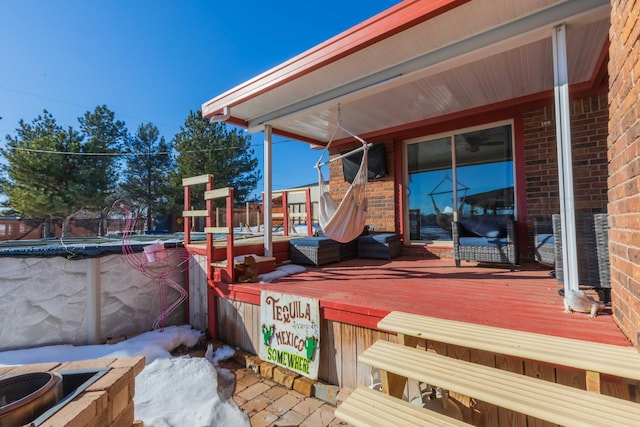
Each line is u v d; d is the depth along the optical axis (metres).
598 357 1.29
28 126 14.66
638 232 1.27
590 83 3.38
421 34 2.44
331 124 4.75
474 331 1.64
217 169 16.25
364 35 2.47
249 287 2.94
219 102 3.79
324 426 1.95
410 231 5.07
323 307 2.35
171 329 3.46
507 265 3.81
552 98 3.70
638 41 1.20
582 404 1.17
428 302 2.24
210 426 1.94
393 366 1.50
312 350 2.37
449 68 2.73
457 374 1.41
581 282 2.10
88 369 1.52
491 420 1.64
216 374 2.59
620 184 1.49
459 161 4.58
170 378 2.47
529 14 2.22
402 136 4.99
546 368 1.54
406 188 5.08
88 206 13.85
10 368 1.53
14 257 2.98
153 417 2.02
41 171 12.73
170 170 17.75
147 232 9.34
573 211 2.06
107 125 16.98
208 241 3.42
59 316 3.10
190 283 3.81
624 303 1.50
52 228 13.20
